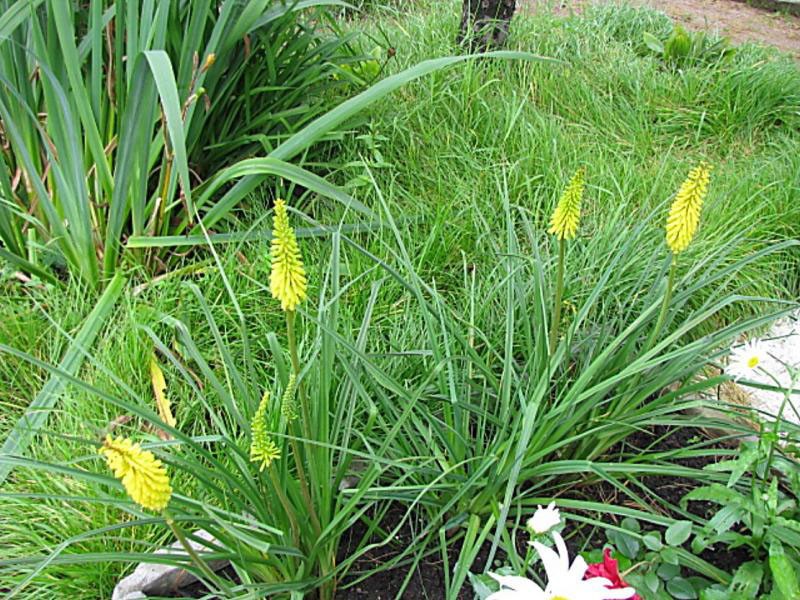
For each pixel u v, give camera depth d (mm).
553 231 946
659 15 2785
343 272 1457
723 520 949
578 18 2627
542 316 1061
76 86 1325
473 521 1008
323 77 1862
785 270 1662
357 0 2697
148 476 630
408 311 1373
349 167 1801
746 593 908
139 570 1008
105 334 1354
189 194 1197
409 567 1037
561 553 761
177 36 1543
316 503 971
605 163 1867
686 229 912
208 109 1592
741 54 2529
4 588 996
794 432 1060
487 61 2230
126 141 1341
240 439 1088
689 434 1253
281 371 999
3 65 1414
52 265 1562
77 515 1070
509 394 1056
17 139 1356
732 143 2115
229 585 970
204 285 1463
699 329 1492
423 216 1641
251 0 1530
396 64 2158
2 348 820
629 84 2273
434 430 1091
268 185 1765
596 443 1156
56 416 1216
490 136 1949
